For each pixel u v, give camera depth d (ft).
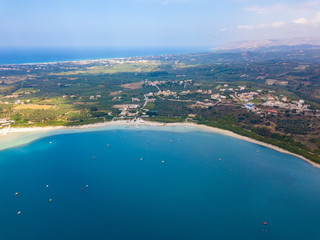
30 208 524.93
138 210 521.24
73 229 469.57
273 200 549.13
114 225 480.23
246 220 493.36
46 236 452.35
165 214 509.35
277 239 447.42
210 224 481.87
